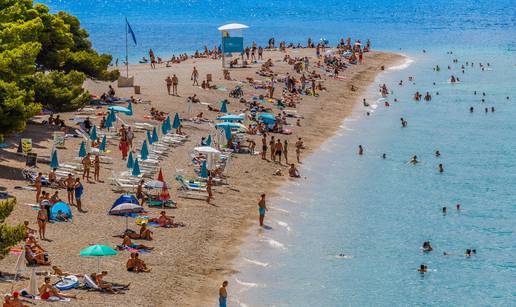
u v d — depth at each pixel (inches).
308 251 3267.7
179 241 3196.4
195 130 5098.4
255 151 4835.1
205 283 2874.0
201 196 3811.5
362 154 5002.5
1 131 4023.1
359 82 7869.1
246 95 6422.2
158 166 4190.5
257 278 2970.0
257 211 3735.2
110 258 2918.3
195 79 6653.5
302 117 5969.5
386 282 2977.4
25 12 5664.4
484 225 3639.3
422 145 5270.7
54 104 5108.3
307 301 2790.4
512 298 2854.3
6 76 4375.0
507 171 4598.9
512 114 6333.7
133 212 3412.9
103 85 6466.5
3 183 3602.4
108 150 4402.1
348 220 3683.6
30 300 2470.5
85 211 3388.3
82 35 6496.1
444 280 3006.9
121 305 2532.0
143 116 5319.9
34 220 3179.1
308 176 4441.4
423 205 3937.0
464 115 6318.9
